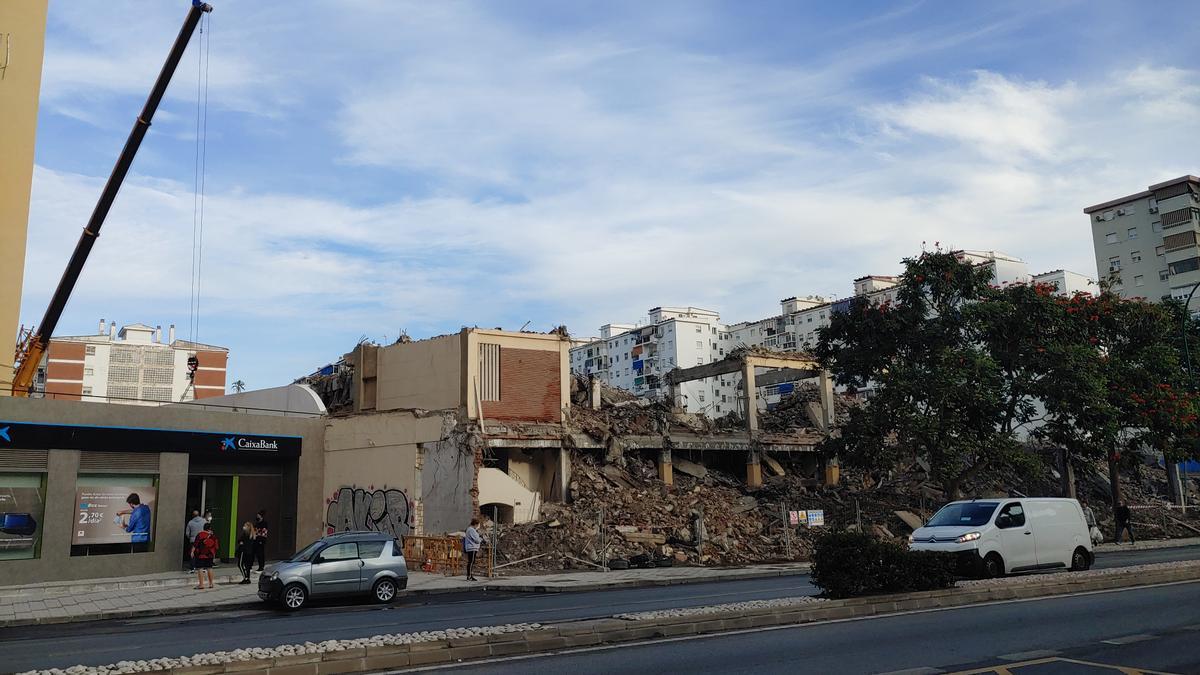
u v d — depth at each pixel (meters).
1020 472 33.91
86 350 115.56
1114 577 16.95
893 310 33.94
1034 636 11.30
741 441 42.22
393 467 34.12
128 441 28.20
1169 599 14.71
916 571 15.10
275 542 33.62
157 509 28.64
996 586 15.64
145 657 11.89
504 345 36.00
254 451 32.25
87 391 114.81
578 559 28.30
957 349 32.62
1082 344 35.56
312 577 19.28
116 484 27.89
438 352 36.38
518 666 9.89
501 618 15.61
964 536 18.62
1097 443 35.88
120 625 17.03
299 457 34.28
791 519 33.66
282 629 15.00
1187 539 39.31
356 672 9.76
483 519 31.95
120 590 23.52
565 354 37.59
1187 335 42.12
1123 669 9.09
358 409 39.34
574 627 11.60
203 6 35.16
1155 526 42.16
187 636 14.33
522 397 35.97
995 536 18.84
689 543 31.14
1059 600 14.96
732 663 9.77
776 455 45.50
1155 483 53.31
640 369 119.12
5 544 25.28
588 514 33.34
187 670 9.27
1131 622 12.34
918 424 31.52
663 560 28.88
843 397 51.38
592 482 36.34
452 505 32.28
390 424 34.53
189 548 30.02
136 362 118.50
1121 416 37.09
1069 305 36.59
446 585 23.52
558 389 37.12
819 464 45.47
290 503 34.06
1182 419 36.72
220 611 19.38
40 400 26.44
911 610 14.05
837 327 34.78
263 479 33.78
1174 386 38.31
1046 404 35.31
